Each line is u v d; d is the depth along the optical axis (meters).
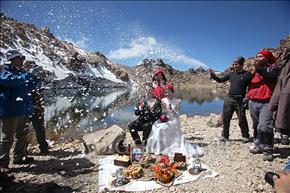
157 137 3.62
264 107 3.39
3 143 3.02
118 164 3.22
